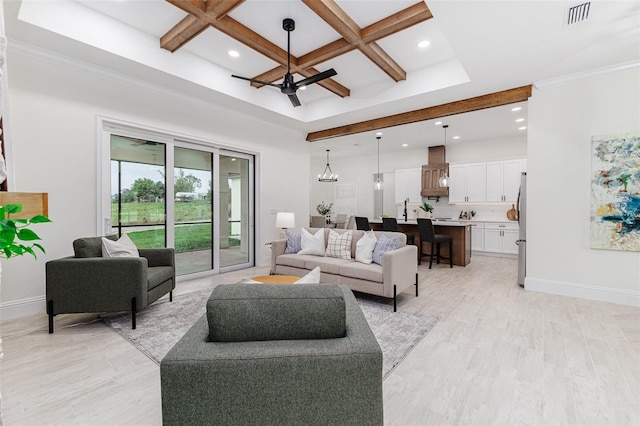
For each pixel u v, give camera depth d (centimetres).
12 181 114
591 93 338
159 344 232
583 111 343
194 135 431
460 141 704
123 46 310
